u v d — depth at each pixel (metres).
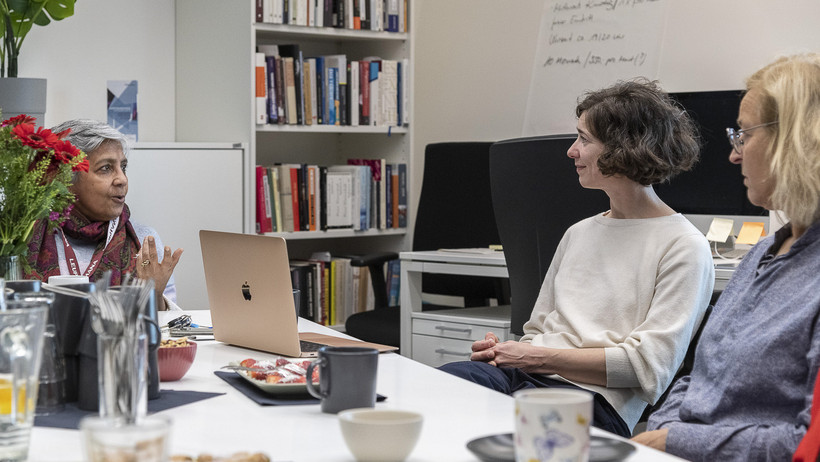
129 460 0.73
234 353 1.70
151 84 3.96
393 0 4.07
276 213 3.79
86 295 1.25
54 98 3.73
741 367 1.38
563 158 2.41
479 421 1.19
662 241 1.92
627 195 1.99
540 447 0.87
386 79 4.07
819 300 1.32
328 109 3.91
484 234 3.64
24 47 3.64
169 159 3.48
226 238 1.71
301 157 4.36
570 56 3.76
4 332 0.98
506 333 2.84
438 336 3.04
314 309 3.91
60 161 1.76
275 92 3.73
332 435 1.12
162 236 3.47
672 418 1.55
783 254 1.43
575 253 2.03
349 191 4.01
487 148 3.66
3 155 1.68
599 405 1.84
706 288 1.89
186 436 1.11
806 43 3.04
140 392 1.06
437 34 4.44
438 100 4.43
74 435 1.12
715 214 2.88
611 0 3.62
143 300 1.06
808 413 1.26
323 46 4.34
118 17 3.86
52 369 1.23
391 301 4.14
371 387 1.24
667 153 1.94
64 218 1.85
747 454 1.32
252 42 3.62
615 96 1.98
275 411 1.25
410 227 4.18
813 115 1.37
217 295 1.77
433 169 3.77
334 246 4.43
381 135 4.25
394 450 0.98
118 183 2.52
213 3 3.78
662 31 3.46
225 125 3.75
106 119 3.85
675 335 1.81
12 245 1.72
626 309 1.91
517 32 4.05
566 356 1.87
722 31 3.29
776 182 1.41
